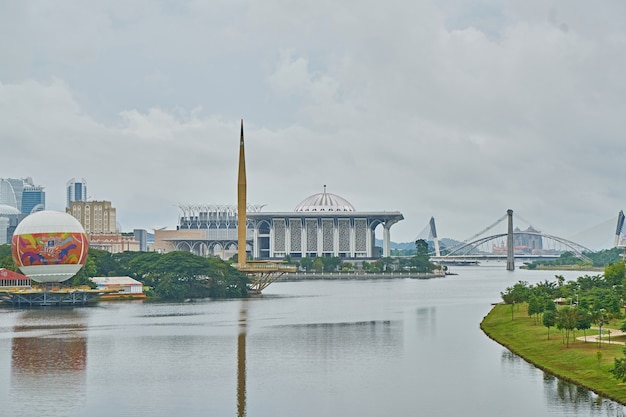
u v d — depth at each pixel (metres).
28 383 156.25
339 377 160.25
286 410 134.38
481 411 132.25
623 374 136.25
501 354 186.62
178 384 154.75
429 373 163.50
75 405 138.50
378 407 135.88
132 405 138.25
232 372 166.38
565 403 136.25
